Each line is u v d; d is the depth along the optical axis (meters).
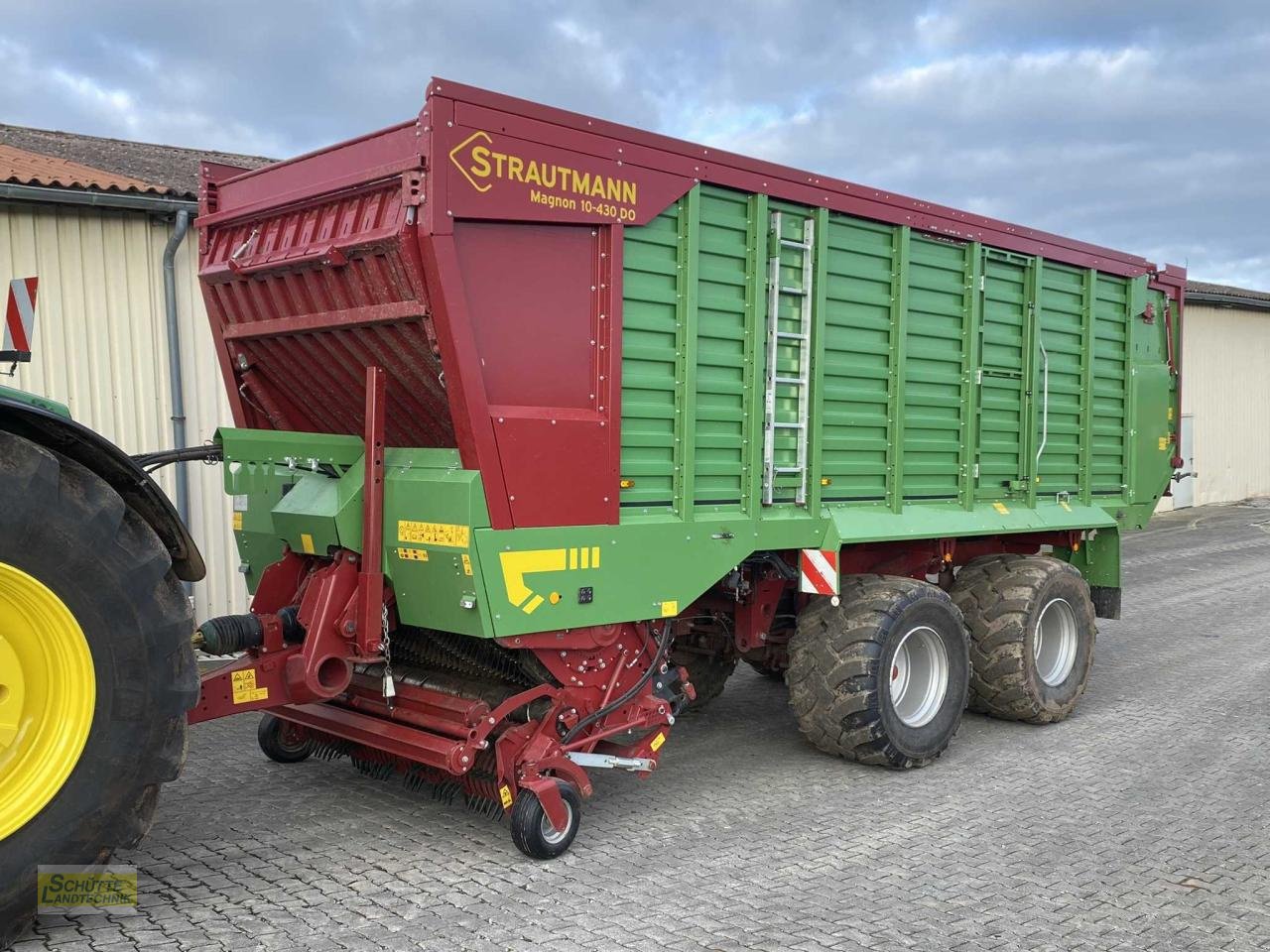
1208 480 22.22
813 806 4.76
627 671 4.42
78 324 7.45
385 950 3.23
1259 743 5.92
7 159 7.59
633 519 4.28
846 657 5.13
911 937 3.43
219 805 4.58
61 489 3.06
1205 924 3.59
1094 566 7.40
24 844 3.01
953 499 5.96
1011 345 6.27
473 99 3.65
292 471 4.40
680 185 4.33
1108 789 5.06
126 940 3.23
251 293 4.52
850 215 5.17
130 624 3.18
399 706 4.36
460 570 3.76
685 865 4.02
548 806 3.97
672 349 4.40
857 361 5.30
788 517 4.93
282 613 4.04
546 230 3.92
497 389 3.81
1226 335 22.30
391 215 3.74
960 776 5.26
